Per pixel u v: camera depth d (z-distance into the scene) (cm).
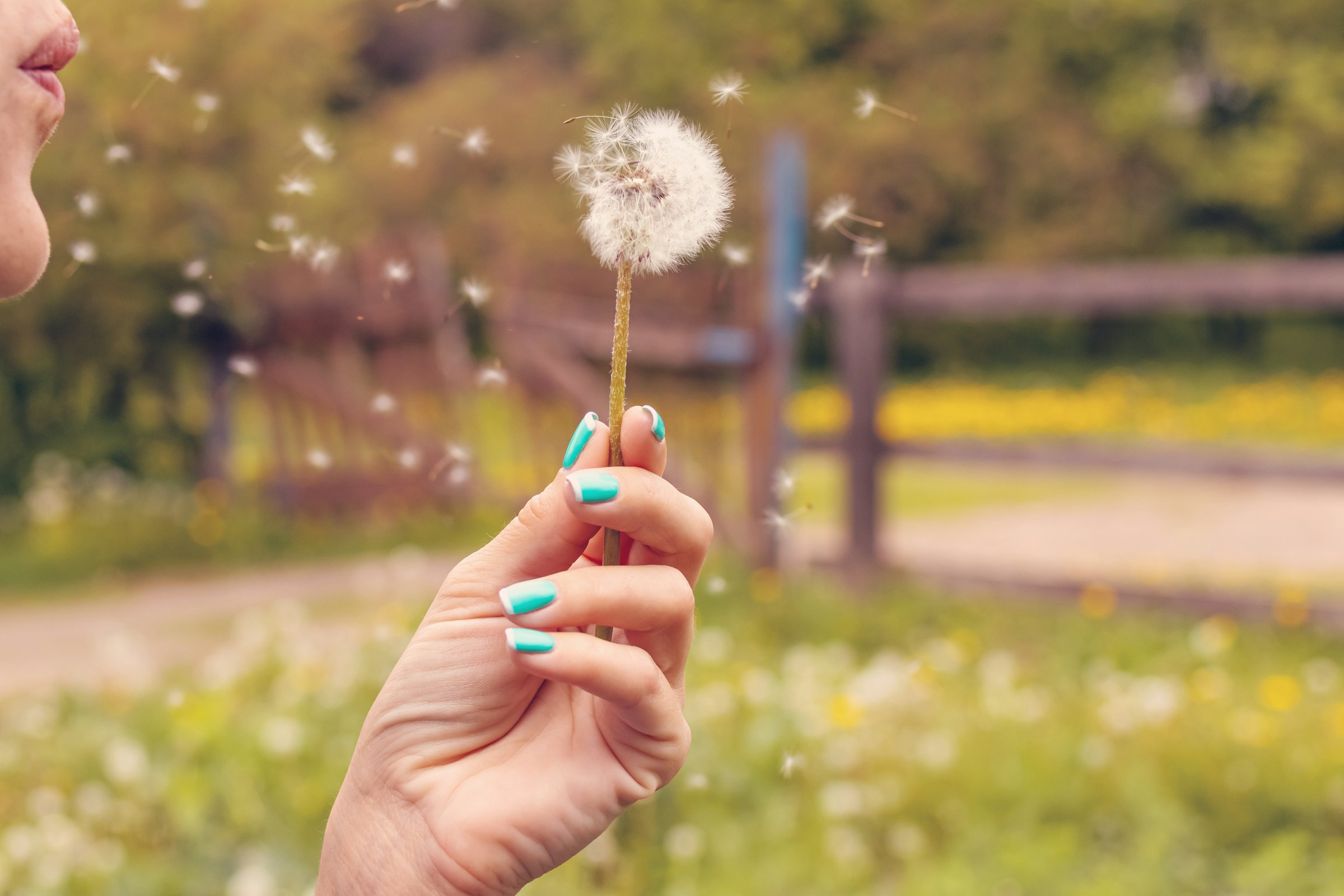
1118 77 1959
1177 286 528
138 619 572
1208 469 515
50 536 717
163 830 283
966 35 1848
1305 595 495
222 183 671
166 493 828
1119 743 330
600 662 85
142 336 757
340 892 97
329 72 797
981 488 1020
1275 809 294
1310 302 500
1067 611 534
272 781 298
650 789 95
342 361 745
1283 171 1900
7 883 257
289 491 779
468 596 97
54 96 91
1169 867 276
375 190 1203
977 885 265
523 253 941
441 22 1789
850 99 1750
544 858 94
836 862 275
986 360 1955
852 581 602
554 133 1323
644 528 85
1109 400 1392
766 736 320
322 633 507
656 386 659
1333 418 1223
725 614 506
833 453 611
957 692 393
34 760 330
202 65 655
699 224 77
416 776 96
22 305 685
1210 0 1948
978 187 1825
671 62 1648
